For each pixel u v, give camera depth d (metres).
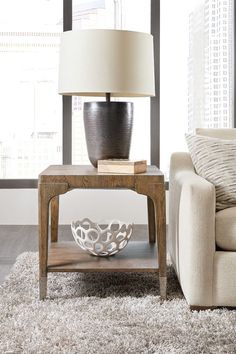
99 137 3.06
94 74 2.90
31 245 4.31
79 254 3.06
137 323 2.41
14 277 3.18
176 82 5.29
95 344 2.18
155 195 2.77
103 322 2.42
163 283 2.77
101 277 3.20
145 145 5.34
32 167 5.39
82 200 5.24
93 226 3.05
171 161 3.37
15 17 5.30
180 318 2.46
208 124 5.32
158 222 2.77
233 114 5.25
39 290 2.78
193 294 2.60
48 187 2.77
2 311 2.56
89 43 2.92
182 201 2.74
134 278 3.19
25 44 5.32
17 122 5.36
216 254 2.60
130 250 3.17
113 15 5.31
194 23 5.27
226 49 5.27
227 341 2.21
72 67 2.95
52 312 2.55
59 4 5.30
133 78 2.95
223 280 2.58
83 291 2.91
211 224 2.58
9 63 5.33
